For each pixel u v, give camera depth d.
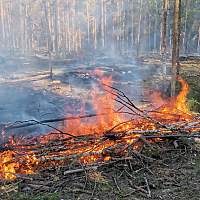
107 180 5.07
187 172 5.44
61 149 5.72
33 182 4.93
